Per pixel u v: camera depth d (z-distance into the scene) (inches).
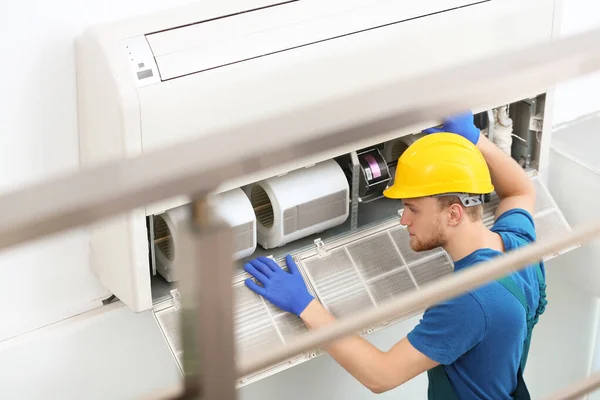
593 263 108.9
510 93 20.1
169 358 89.0
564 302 119.1
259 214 92.0
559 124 111.2
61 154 82.4
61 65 78.1
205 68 74.0
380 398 112.1
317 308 87.3
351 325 22.2
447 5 83.2
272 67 76.2
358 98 18.1
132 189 15.3
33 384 88.4
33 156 81.0
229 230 16.8
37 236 14.5
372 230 95.0
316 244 92.8
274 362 21.2
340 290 91.2
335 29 78.5
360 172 92.2
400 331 106.9
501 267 24.6
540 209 102.5
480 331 81.6
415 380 115.1
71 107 80.5
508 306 81.8
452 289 23.7
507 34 87.1
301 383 103.0
